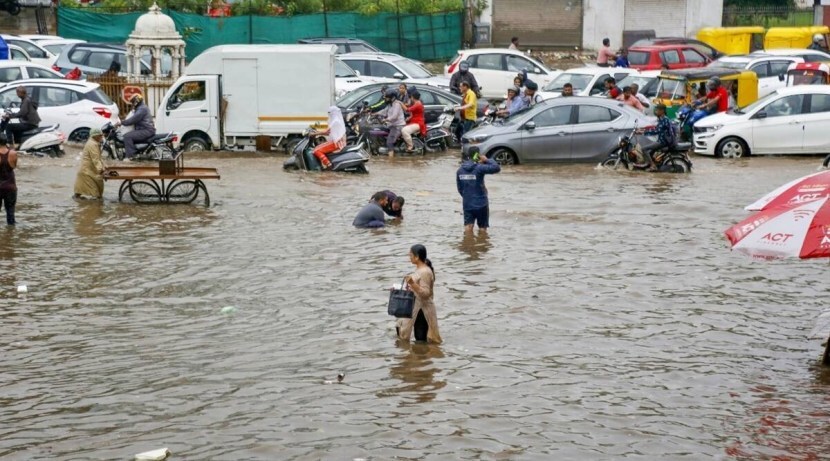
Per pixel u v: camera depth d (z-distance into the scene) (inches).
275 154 1259.8
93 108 1289.4
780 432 452.4
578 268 719.1
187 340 570.6
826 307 637.3
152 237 812.0
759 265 735.1
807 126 1237.7
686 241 802.8
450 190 1021.8
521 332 583.5
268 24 1908.2
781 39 2012.8
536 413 470.0
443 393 493.0
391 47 2010.3
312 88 1252.5
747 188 1022.4
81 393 493.0
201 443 436.1
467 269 713.6
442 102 1366.9
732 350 559.8
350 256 749.3
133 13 1871.3
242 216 892.0
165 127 1253.1
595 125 1181.1
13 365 530.0
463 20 2107.5
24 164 1142.3
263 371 522.9
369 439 439.8
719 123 1248.2
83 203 946.1
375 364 531.8
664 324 601.6
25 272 706.8
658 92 1401.3
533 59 1659.7
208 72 1252.5
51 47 1674.5
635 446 435.5
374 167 1171.3
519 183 1056.8
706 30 2062.0
